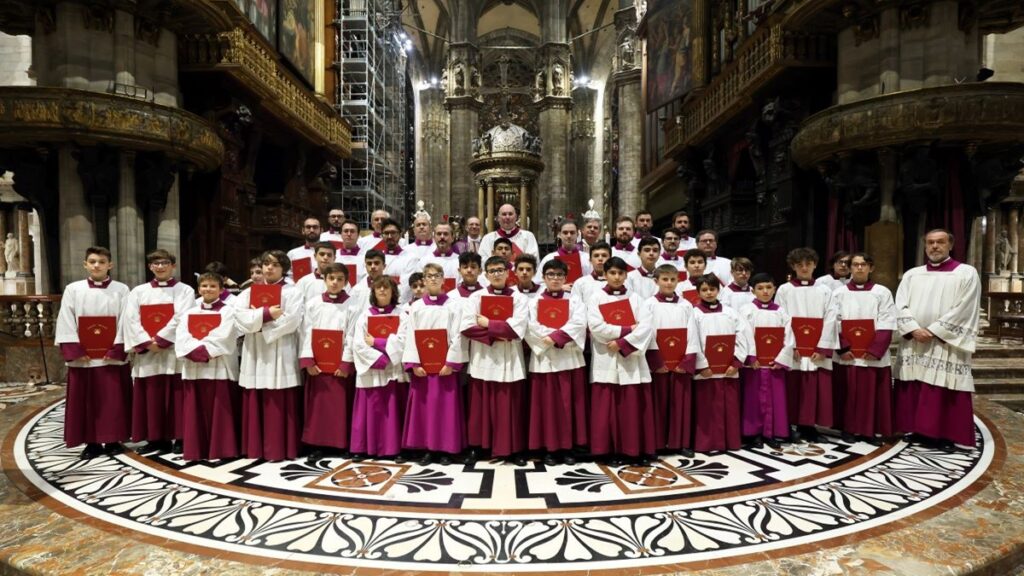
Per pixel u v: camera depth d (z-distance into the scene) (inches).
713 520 145.9
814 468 186.5
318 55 691.4
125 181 366.3
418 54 1365.7
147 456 202.7
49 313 344.5
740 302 229.3
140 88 381.7
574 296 195.8
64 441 216.1
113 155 361.4
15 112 323.9
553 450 189.6
